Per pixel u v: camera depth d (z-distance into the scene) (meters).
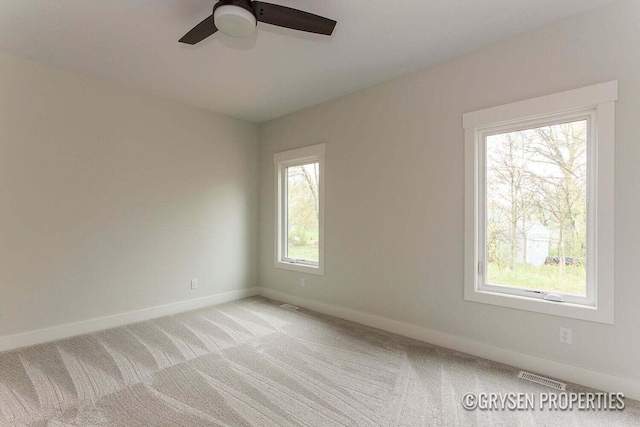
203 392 2.05
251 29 1.83
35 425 1.73
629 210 1.98
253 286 4.49
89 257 3.08
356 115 3.40
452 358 2.54
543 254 2.38
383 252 3.18
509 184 2.54
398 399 1.98
